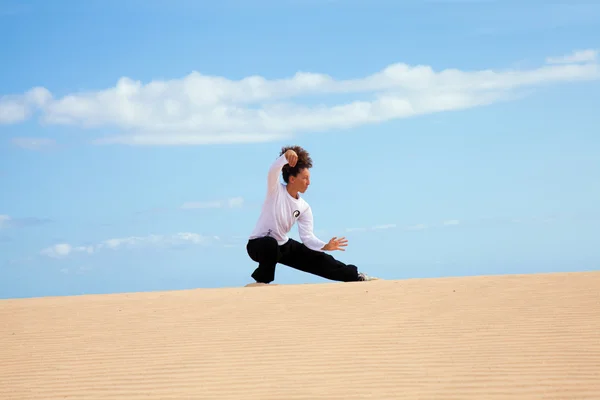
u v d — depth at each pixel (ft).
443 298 24.72
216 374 16.35
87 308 26.91
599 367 15.34
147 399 14.76
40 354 19.56
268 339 19.62
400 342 18.42
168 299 28.17
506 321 20.31
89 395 15.31
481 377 14.97
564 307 21.93
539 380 14.58
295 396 14.33
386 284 29.30
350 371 15.96
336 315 22.57
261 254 34.68
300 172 35.35
